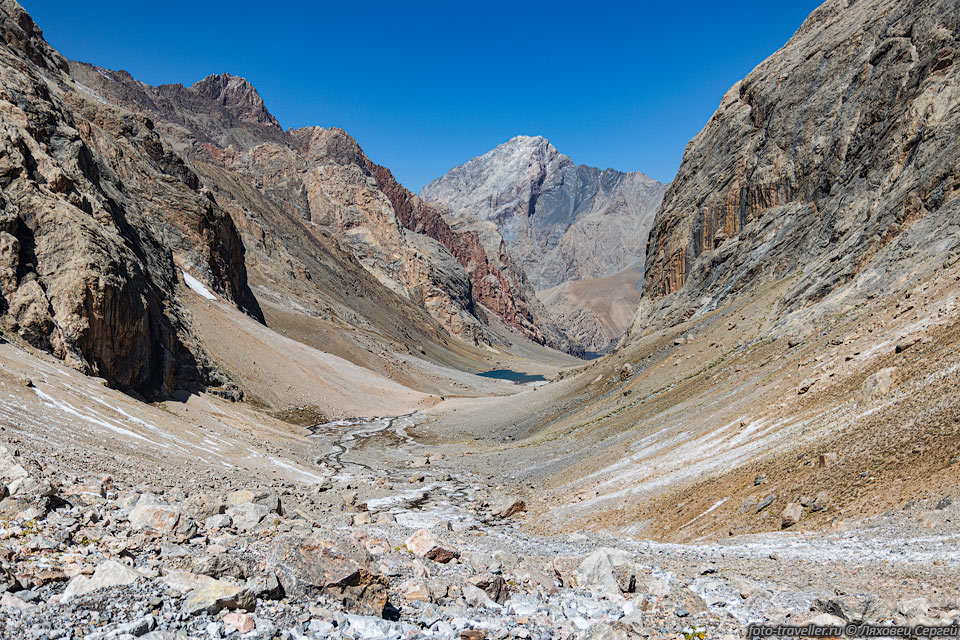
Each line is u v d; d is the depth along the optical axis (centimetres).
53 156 7281
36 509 1391
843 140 8575
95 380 5072
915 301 4322
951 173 5719
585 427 7275
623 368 8950
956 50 6981
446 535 2891
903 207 6091
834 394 3738
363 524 2841
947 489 2109
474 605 1357
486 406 11694
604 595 1517
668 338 9556
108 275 5909
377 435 9069
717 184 11731
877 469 2552
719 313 8962
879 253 6006
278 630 968
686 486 3653
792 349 5412
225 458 4672
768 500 2848
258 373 9825
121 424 4128
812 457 3020
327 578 1155
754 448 3662
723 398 5203
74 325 5412
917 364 3238
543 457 6378
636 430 5709
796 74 10656
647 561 2161
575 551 2519
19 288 5125
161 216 11744
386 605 1214
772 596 1557
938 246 5081
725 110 12912
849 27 9981
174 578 1078
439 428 9794
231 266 13175
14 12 11969
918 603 1198
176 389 7094
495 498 5141
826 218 8100
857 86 8869
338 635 1003
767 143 10562
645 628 1238
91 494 1759
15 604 898
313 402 10100
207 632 910
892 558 1803
